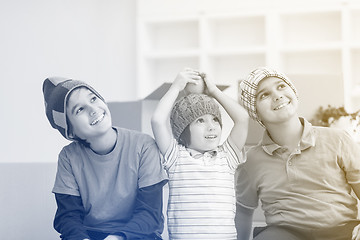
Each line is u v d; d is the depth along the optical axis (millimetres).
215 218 1689
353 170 1780
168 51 4523
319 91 2312
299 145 1797
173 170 1746
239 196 1899
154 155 1743
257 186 1865
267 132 1866
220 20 4559
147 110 2279
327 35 4414
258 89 1786
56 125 1736
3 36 4059
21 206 1855
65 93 1687
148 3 4578
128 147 1752
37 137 4094
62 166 1743
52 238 1924
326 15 4363
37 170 1907
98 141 1713
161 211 1755
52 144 4070
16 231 1836
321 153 1786
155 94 2223
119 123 2326
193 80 1793
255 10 4355
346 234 1748
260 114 1807
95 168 1729
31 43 4250
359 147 1809
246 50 4371
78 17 4684
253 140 2143
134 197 1722
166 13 4531
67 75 4547
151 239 1692
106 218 1703
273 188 1815
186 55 4488
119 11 4902
